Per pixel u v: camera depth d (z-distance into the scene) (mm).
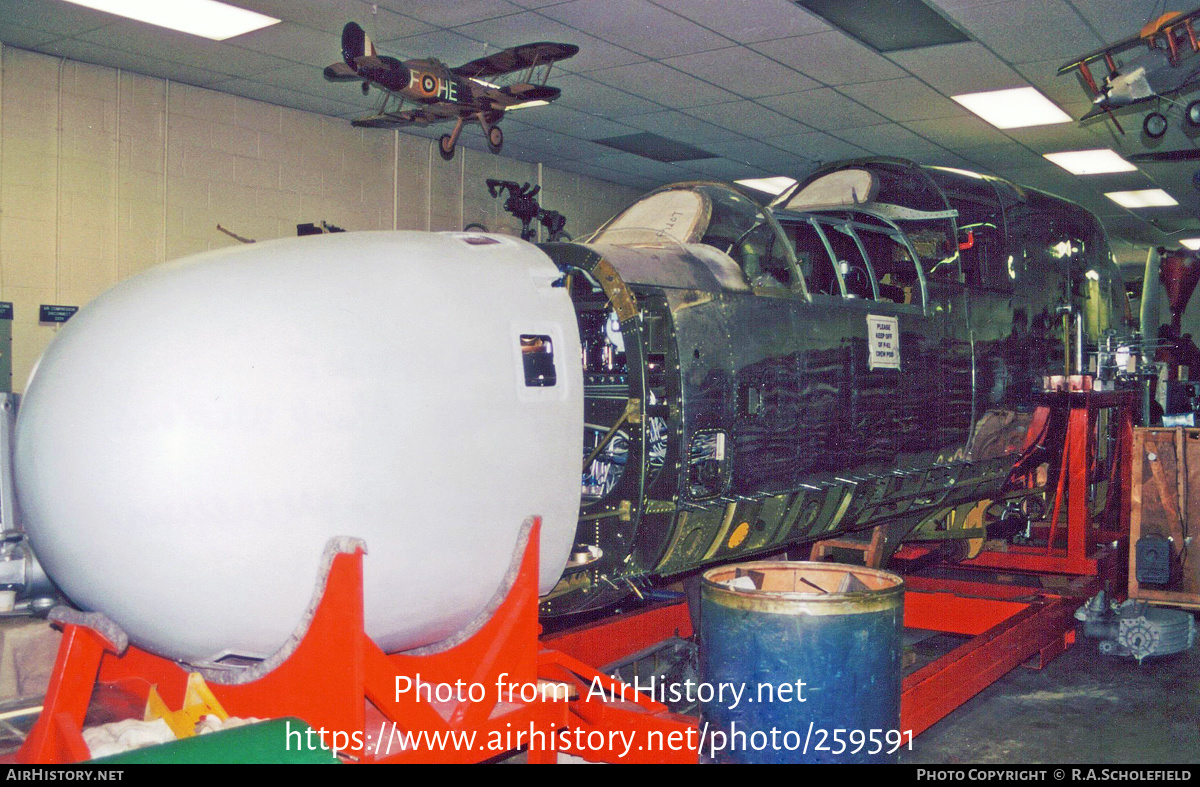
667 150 12461
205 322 2246
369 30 7859
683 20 7562
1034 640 4645
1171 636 4988
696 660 3908
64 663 2234
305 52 8312
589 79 9250
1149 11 7227
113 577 2232
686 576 4074
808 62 8633
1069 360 6492
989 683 4141
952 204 5387
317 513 2191
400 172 11406
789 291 3809
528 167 13328
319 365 2230
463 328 2455
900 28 7688
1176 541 5777
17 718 2557
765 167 13484
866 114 10461
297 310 2279
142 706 2529
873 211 4840
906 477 4496
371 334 2305
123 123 8781
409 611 2406
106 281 8688
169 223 9148
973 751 3717
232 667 2414
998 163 13055
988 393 5254
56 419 2248
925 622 5086
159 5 7184
